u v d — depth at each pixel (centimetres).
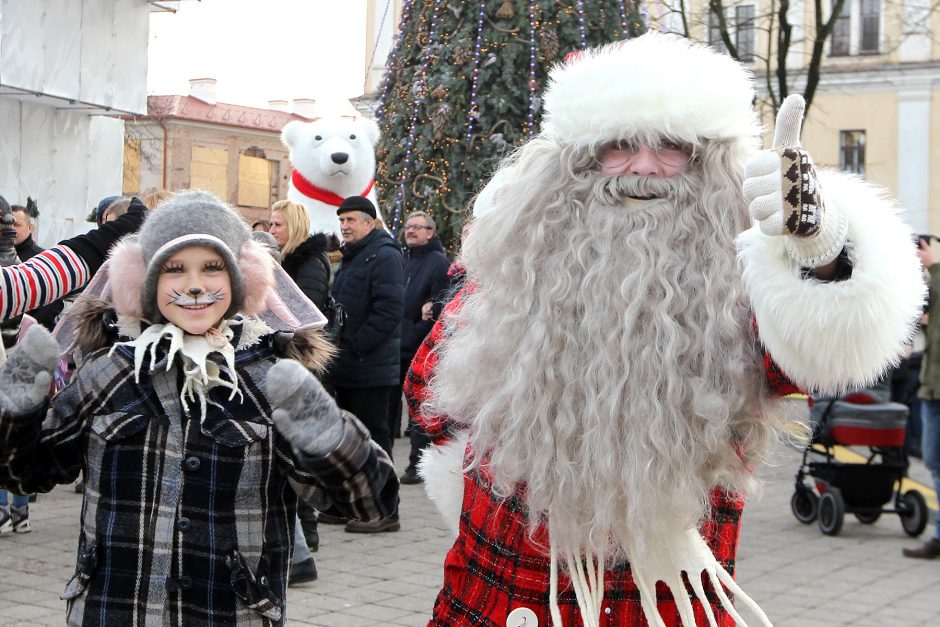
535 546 216
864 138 2973
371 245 679
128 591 220
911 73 2889
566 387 205
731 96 215
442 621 229
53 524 676
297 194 969
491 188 253
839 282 187
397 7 2464
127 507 223
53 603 498
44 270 267
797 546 671
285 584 232
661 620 208
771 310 190
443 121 961
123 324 239
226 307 234
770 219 183
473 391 220
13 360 216
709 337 200
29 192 1197
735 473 209
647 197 215
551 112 224
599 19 952
